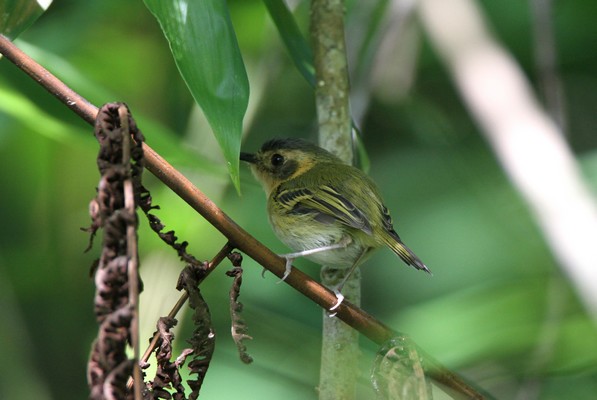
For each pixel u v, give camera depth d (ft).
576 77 46.88
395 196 43.45
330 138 29.25
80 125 30.60
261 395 33.58
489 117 35.37
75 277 42.57
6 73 30.45
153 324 34.35
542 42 36.24
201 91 18.71
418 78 47.11
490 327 31.17
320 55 28.68
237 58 19.24
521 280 33.96
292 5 40.52
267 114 45.16
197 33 19.04
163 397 16.99
